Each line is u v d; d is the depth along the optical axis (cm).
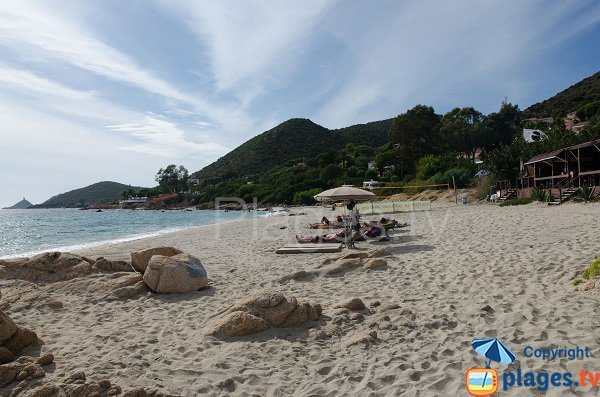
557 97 10212
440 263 855
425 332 483
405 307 576
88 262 848
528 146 3031
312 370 403
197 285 761
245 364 421
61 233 2980
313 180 7638
